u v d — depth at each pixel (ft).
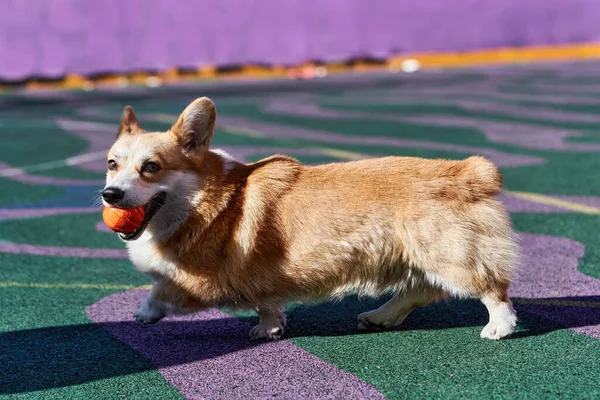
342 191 12.02
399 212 11.75
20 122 42.39
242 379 10.85
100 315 13.74
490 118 39.24
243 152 30.22
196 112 12.11
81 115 44.88
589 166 26.08
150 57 68.64
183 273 12.04
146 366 11.43
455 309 13.64
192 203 11.99
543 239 17.75
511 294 14.20
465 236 11.62
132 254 12.50
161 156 11.89
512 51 80.84
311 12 74.95
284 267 11.98
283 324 12.78
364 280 12.12
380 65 78.64
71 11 64.28
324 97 51.80
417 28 78.74
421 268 11.81
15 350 12.12
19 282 15.61
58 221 20.63
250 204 12.05
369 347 11.93
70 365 11.52
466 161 12.26
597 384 10.17
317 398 10.11
